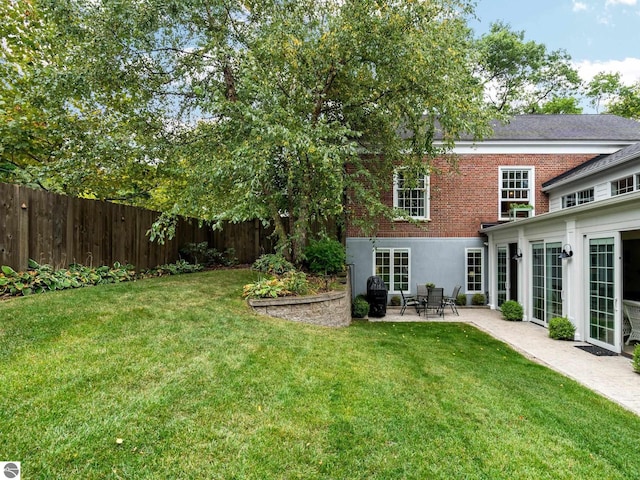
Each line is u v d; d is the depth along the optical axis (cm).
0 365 329
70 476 222
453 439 314
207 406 316
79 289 601
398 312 1124
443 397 399
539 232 907
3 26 812
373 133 963
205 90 734
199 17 755
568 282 777
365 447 289
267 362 426
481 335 791
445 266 1227
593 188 1026
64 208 655
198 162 782
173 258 988
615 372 547
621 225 634
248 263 1270
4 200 552
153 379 346
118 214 791
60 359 355
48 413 273
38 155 832
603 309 690
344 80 849
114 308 519
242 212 658
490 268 1192
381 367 473
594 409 406
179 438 270
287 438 289
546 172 1213
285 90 764
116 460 240
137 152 787
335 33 724
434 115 798
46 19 788
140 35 706
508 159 1218
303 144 617
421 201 1236
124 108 846
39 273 583
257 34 745
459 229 1228
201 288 727
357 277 1216
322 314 734
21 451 235
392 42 722
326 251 908
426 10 705
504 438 322
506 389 446
